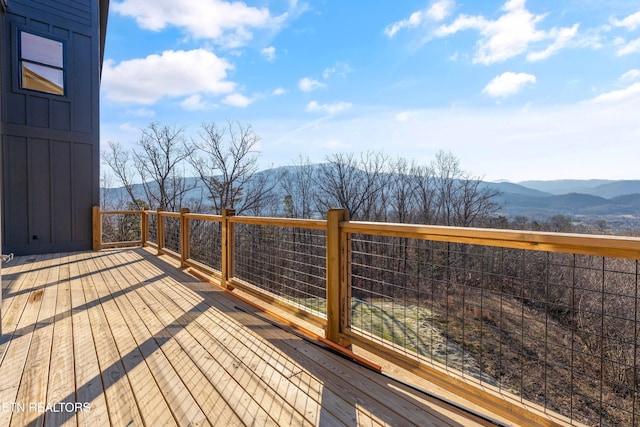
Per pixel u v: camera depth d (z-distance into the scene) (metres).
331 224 2.51
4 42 6.25
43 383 1.96
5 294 3.81
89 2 7.35
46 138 6.76
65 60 6.98
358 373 2.13
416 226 1.95
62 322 2.94
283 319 3.03
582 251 1.39
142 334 2.70
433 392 1.91
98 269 5.18
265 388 1.94
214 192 20.34
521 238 1.53
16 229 6.43
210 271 4.55
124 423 1.62
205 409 1.74
